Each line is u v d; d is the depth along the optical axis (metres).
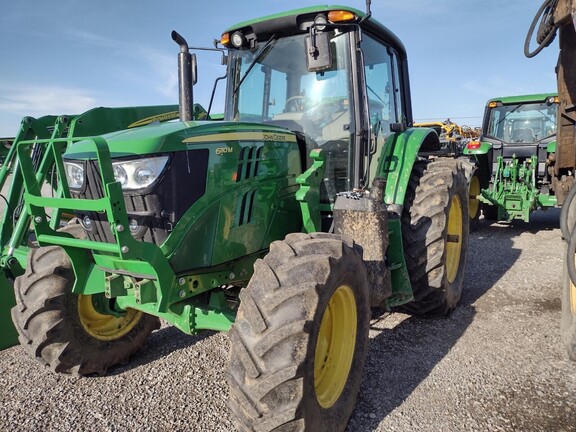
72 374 3.18
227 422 2.69
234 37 3.66
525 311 4.14
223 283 2.83
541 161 8.14
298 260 2.32
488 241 7.07
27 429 2.68
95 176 2.51
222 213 2.70
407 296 3.54
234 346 2.19
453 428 2.55
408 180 3.75
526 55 3.47
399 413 2.71
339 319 2.65
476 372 3.12
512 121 8.71
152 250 2.36
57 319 3.06
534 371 3.11
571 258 2.77
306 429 2.16
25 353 3.68
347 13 3.16
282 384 2.10
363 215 3.02
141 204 2.46
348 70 3.36
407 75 4.54
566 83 3.64
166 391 3.05
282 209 3.15
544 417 2.62
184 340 3.83
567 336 3.27
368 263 3.02
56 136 3.95
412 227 3.87
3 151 4.51
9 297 3.76
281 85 3.67
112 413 2.81
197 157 2.58
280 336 2.12
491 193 7.77
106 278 2.62
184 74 3.42
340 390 2.59
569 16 2.95
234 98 3.90
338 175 3.50
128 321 3.48
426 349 3.49
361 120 3.33
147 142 2.43
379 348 3.54
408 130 4.18
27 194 2.63
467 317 4.09
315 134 3.53
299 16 3.35
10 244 3.65
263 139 2.99
